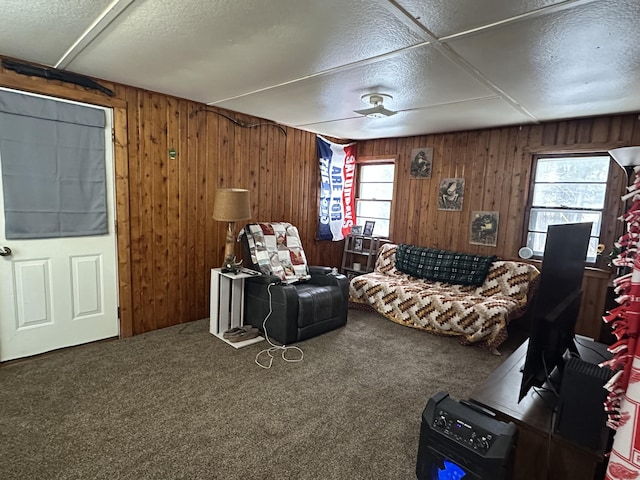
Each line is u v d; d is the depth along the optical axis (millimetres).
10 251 2607
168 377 2576
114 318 3201
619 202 3414
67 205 2842
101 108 2938
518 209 3988
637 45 1933
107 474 1679
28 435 1916
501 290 3746
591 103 3033
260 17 1802
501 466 1362
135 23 1901
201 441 1928
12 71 2494
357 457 1864
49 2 1712
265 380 2598
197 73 2664
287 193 4562
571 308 1863
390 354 3137
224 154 3826
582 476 1437
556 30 1818
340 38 2006
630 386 812
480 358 3117
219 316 3363
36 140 2652
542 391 1747
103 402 2238
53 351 2885
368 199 5395
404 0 1598
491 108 3293
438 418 1560
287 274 3824
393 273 4520
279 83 2836
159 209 3367
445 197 4500
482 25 1808
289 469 1763
